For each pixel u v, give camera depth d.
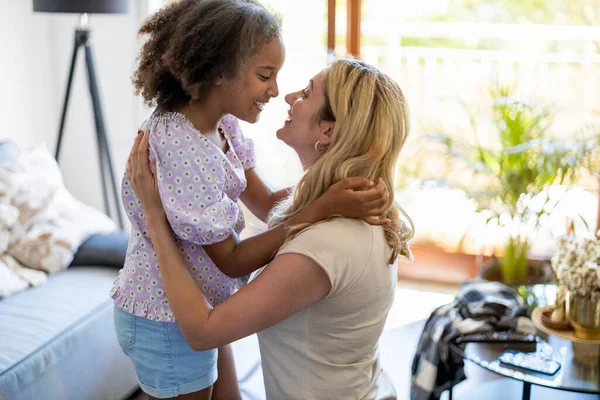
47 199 2.90
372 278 1.36
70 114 4.00
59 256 2.79
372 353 1.47
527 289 2.57
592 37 4.10
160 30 1.42
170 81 1.40
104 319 2.54
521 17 4.52
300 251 1.29
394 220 1.45
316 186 1.39
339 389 1.41
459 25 4.30
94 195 4.09
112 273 2.84
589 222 3.96
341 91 1.38
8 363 2.12
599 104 4.06
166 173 1.35
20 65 3.71
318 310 1.36
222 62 1.33
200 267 1.49
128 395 2.71
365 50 4.34
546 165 2.93
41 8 3.15
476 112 4.06
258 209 1.76
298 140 1.47
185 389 1.53
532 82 4.14
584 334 2.17
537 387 2.80
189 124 1.37
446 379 2.36
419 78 4.27
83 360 2.41
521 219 2.97
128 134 3.95
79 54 3.93
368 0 4.29
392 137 1.38
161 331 1.49
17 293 2.60
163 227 1.35
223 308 1.28
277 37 1.38
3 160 2.96
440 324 2.38
